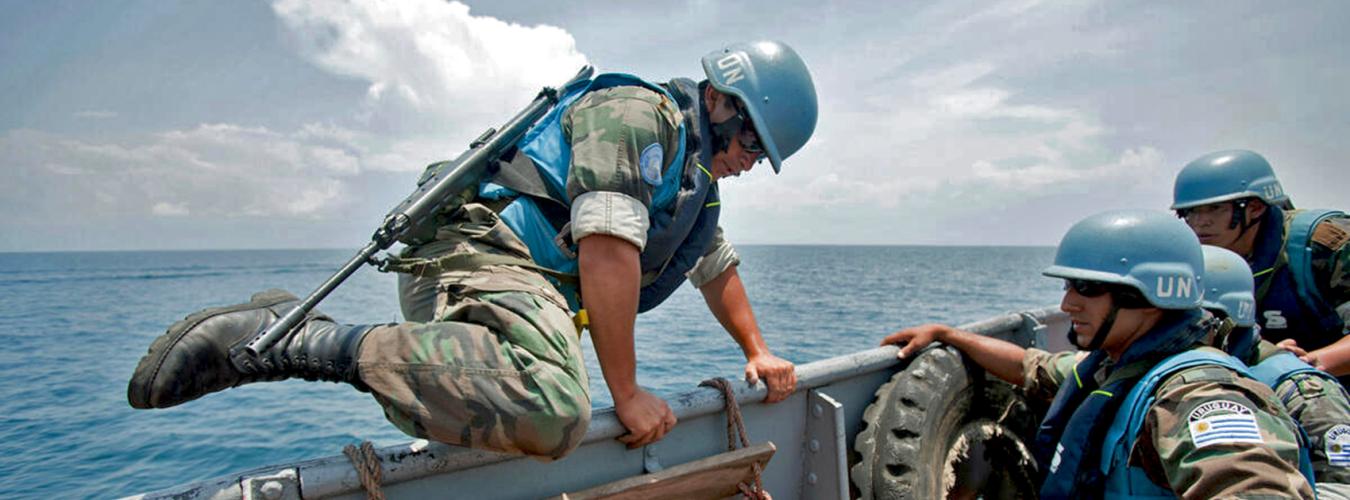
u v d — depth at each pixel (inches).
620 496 74.0
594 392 354.3
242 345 59.2
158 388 55.7
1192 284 84.4
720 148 83.4
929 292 1386.6
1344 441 98.2
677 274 84.4
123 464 294.2
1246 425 69.2
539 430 61.7
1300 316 142.6
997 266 2999.5
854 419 107.3
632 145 68.5
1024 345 133.0
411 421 62.1
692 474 79.0
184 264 4055.1
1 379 490.0
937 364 106.7
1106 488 85.0
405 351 62.2
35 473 284.7
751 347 97.2
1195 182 149.8
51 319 921.5
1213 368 77.6
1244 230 147.2
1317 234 138.9
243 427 346.0
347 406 385.4
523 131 75.4
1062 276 89.0
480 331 63.5
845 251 7283.5
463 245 70.5
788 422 96.5
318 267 3494.1
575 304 78.3
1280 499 63.2
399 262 71.1
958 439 108.0
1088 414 87.0
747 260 3681.1
